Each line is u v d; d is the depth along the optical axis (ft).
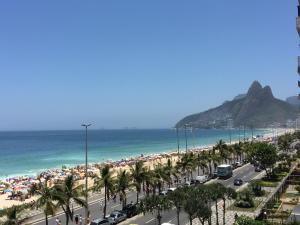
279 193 279.28
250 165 502.79
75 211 257.96
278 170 397.39
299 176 341.82
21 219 186.39
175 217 232.73
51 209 165.99
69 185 181.98
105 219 213.66
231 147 487.61
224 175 384.27
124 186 239.09
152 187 281.95
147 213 243.19
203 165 377.09
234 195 206.18
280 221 202.59
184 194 184.85
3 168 592.60
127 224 221.05
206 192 188.24
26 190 366.02
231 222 216.95
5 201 327.67
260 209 236.22
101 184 225.15
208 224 196.54
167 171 293.64
